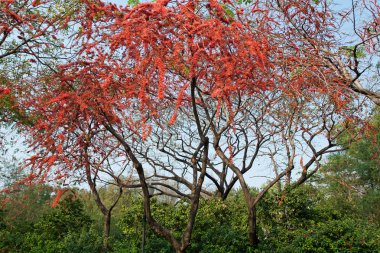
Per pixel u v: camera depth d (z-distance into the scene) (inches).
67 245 474.6
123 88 276.7
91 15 273.3
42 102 316.5
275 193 490.9
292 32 328.2
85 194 733.9
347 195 778.2
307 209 486.3
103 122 290.4
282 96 335.3
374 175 764.0
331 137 484.7
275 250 413.4
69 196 576.7
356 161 760.3
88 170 442.9
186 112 433.1
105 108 271.6
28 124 342.0
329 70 311.3
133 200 539.8
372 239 404.8
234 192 706.8
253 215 403.5
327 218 494.6
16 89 339.3
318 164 490.3
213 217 473.7
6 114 364.5
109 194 783.7
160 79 200.1
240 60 220.8
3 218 625.0
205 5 237.6
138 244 455.2
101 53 280.8
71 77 284.5
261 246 408.2
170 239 304.0
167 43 223.1
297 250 402.6
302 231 432.8
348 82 289.4
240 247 418.9
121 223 511.5
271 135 480.1
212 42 215.3
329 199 758.5
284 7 328.8
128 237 492.4
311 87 327.3
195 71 237.3
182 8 221.0
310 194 533.0
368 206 757.9
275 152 514.0
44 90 330.0
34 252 516.7
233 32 217.9
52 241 520.1
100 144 441.7
